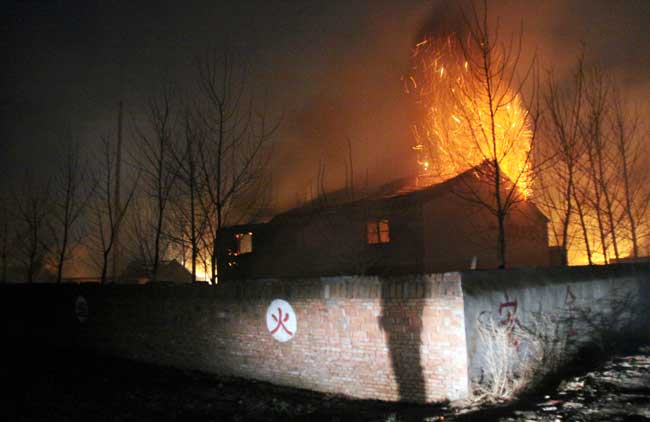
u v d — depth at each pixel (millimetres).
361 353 8977
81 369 11828
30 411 8086
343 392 9164
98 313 13852
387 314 8695
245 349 10750
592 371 8703
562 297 10109
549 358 8953
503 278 8820
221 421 7867
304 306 9820
